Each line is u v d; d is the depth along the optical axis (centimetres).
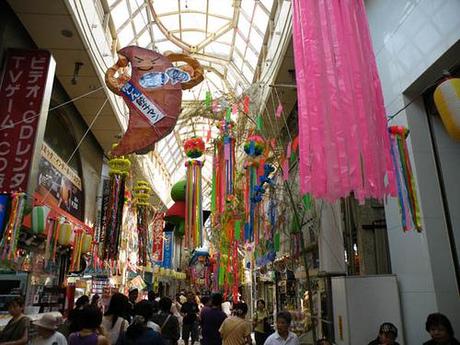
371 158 272
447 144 424
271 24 844
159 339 300
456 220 400
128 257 1323
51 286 790
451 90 295
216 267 1506
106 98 851
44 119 550
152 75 513
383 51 487
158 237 1731
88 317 282
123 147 484
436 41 379
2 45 564
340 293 469
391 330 341
